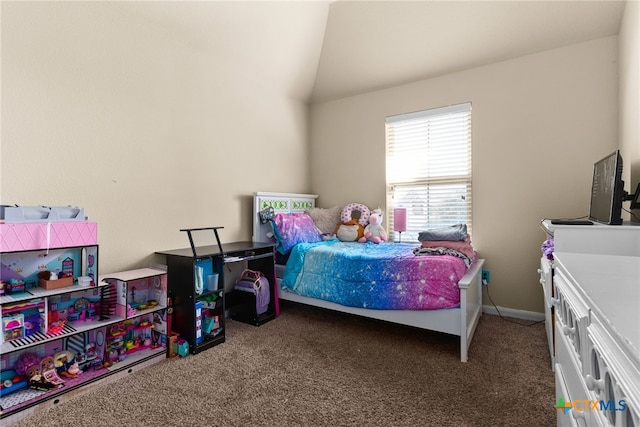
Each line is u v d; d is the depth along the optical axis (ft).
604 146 8.54
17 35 6.20
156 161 8.46
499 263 9.95
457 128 10.71
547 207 9.27
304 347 7.77
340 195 13.06
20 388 5.66
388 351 7.52
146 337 7.65
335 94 12.97
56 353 6.27
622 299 2.12
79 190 7.06
